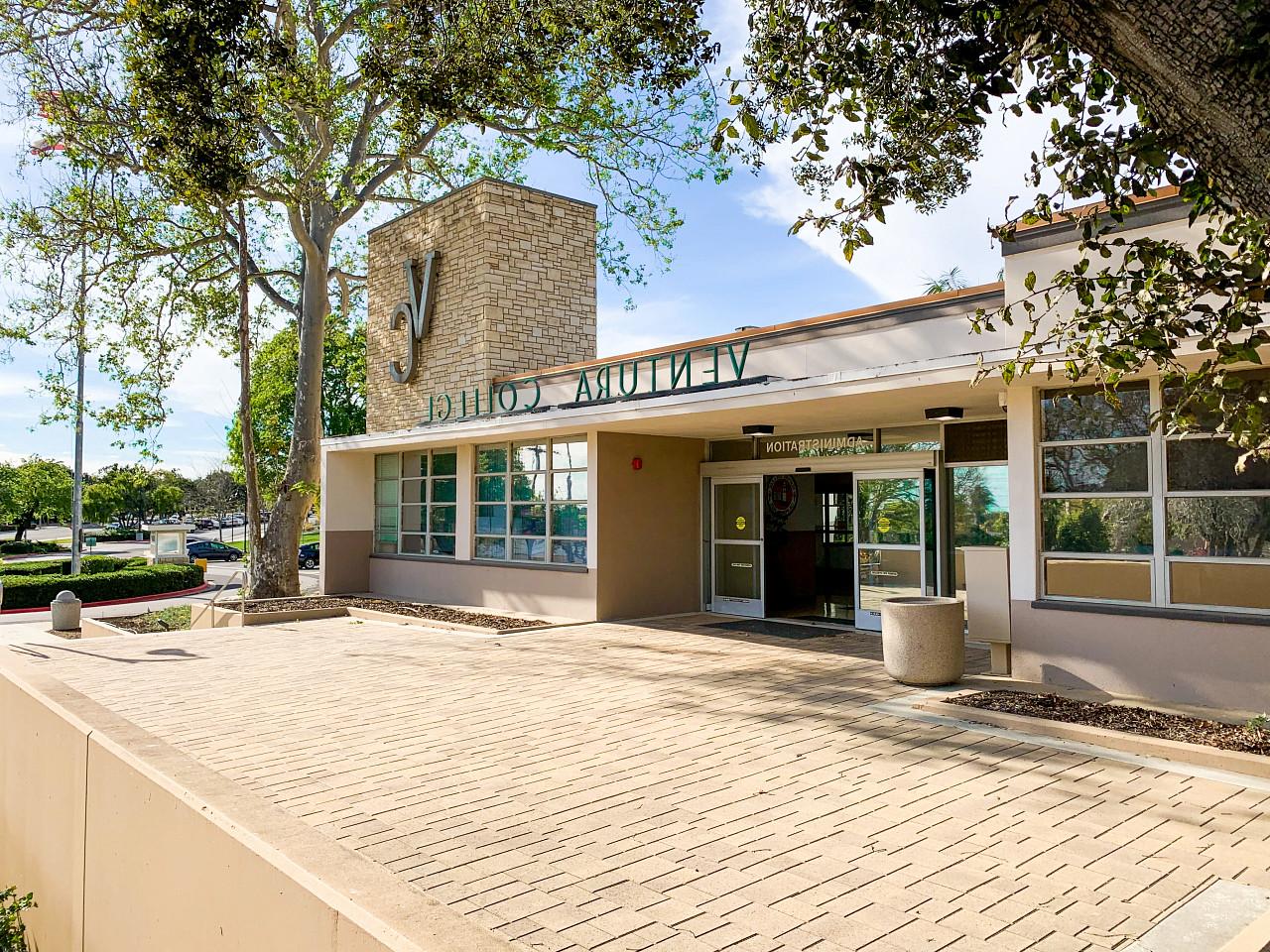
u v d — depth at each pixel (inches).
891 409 427.5
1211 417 306.2
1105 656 323.0
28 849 241.6
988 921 152.9
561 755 259.6
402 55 281.3
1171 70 88.9
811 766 246.1
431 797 221.3
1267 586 292.8
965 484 466.3
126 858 178.4
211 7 277.3
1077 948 143.4
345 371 1625.2
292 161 663.8
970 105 145.6
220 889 139.6
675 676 378.3
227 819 142.4
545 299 746.2
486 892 165.8
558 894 164.2
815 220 169.8
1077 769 241.3
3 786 269.0
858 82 159.6
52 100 546.3
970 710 297.4
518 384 650.2
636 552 570.6
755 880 170.7
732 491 589.6
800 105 165.5
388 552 765.9
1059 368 310.8
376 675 389.7
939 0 137.2
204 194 348.2
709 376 499.8
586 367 583.5
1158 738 258.1
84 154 599.2
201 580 1174.3
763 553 568.4
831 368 439.5
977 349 382.6
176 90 299.1
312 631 550.3
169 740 279.0
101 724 213.6
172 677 387.9
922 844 188.2
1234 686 293.7
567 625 543.8
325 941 111.8
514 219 729.6
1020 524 345.7
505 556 636.1
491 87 287.3
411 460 745.0
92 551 2094.0
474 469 669.9
